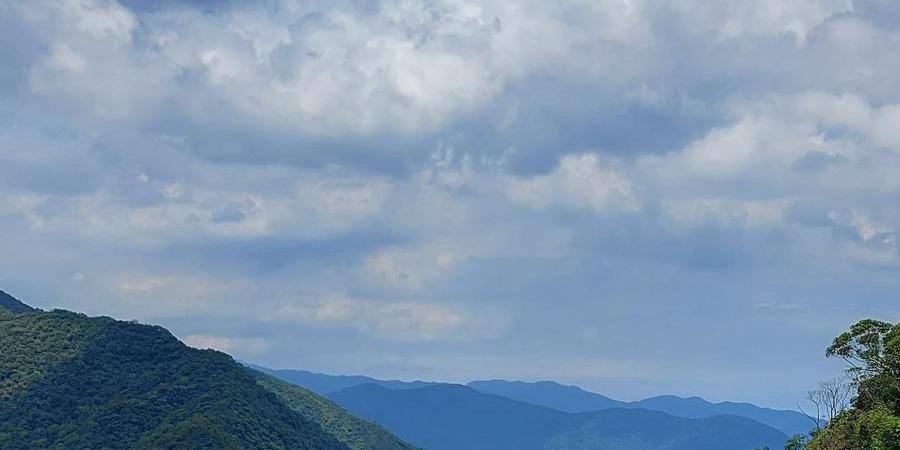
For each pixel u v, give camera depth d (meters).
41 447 165.25
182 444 157.12
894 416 85.25
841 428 92.94
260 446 171.00
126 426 169.88
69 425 171.88
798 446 125.38
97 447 163.00
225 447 157.88
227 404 177.38
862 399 95.06
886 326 94.19
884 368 93.25
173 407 178.00
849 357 95.56
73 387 184.75
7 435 167.25
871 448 83.75
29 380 184.12
